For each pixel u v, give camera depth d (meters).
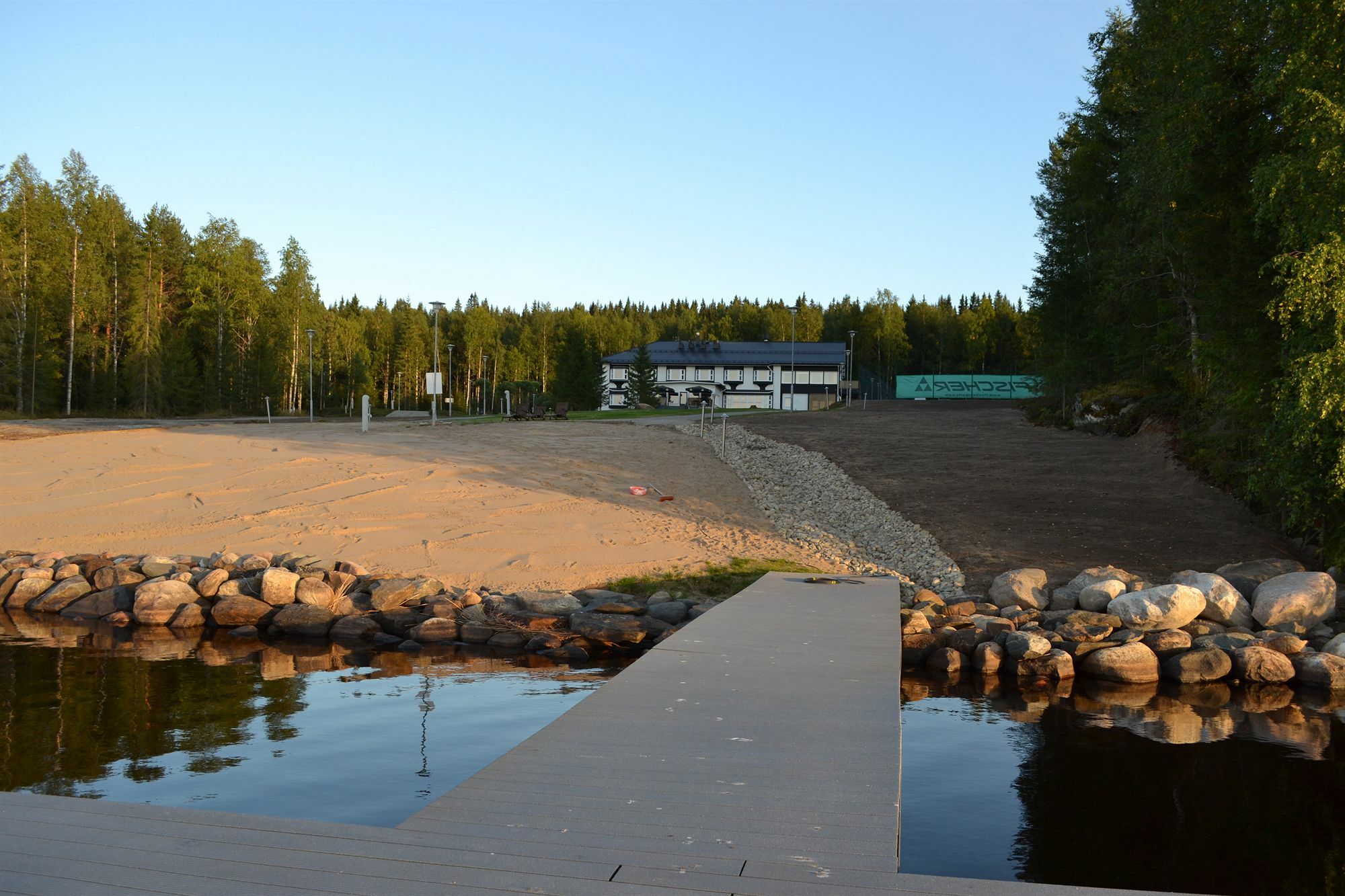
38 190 62.69
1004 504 19.91
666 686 8.04
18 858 4.51
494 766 5.96
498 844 4.71
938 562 16.12
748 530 18.86
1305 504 13.70
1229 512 18.50
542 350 121.62
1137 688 11.11
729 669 8.69
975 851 6.53
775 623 10.95
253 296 78.94
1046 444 27.47
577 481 22.80
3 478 21.75
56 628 13.23
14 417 52.28
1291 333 13.48
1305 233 12.91
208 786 7.21
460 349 116.62
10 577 14.84
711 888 4.22
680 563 15.73
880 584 14.21
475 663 11.50
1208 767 8.30
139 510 19.08
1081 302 34.62
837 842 4.79
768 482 24.03
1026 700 10.51
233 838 4.80
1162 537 17.06
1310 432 12.66
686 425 34.72
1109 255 30.83
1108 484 21.45
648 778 5.75
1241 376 15.59
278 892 4.13
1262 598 13.03
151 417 63.00
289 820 5.06
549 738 6.58
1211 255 17.20
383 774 7.53
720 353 90.50
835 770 5.93
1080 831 6.89
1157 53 23.02
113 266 66.81
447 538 17.20
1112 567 14.46
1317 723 9.66
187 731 8.67
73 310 61.59
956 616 13.30
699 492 22.38
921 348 131.00
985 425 33.94
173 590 13.67
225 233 77.12
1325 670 11.20
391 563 15.59
